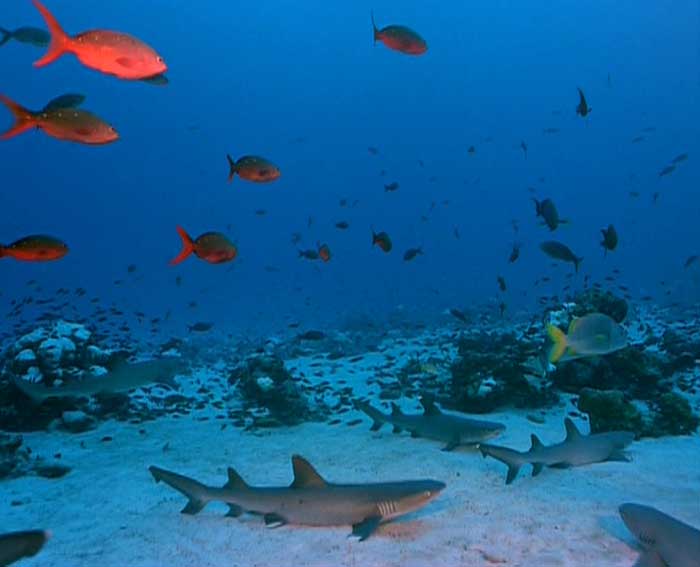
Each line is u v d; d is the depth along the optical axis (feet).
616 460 28.22
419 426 33.50
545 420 37.37
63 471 30.55
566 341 21.72
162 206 460.96
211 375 58.34
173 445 35.42
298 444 34.63
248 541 21.40
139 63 18.48
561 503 23.61
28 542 14.40
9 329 90.17
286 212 460.96
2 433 32.65
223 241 26.66
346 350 68.80
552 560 19.01
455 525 21.97
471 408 40.11
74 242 477.77
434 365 48.21
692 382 44.52
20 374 39.99
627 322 66.80
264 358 44.04
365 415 40.73
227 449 34.27
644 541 18.37
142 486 28.25
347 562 19.40
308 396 46.44
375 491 21.71
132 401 45.44
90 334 45.14
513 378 40.09
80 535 22.75
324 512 21.70
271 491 22.40
